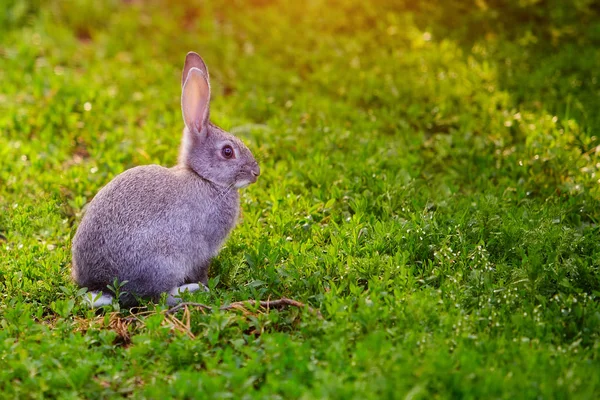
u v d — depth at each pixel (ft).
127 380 19.13
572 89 38.68
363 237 25.86
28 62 45.01
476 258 23.97
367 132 35.45
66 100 39.47
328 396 16.88
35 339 20.74
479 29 46.29
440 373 17.78
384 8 48.98
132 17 51.65
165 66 44.45
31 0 53.42
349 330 20.21
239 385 18.12
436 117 37.04
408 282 22.71
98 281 23.63
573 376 18.10
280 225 27.12
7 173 31.89
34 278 24.88
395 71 42.04
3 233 28.25
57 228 28.17
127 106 39.65
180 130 36.19
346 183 30.01
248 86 41.78
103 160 33.24
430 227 25.72
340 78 41.63
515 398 17.17
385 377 17.71
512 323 20.81
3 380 18.88
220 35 48.55
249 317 21.50
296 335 20.83
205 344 20.67
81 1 53.01
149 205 23.58
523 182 30.60
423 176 31.94
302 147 33.76
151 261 23.40
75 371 18.79
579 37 44.83
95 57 46.96
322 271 24.04
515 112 37.04
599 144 33.63
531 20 46.78
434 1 48.75
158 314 21.29
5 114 38.50
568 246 24.29
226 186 25.00
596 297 22.71
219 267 25.73
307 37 46.75
